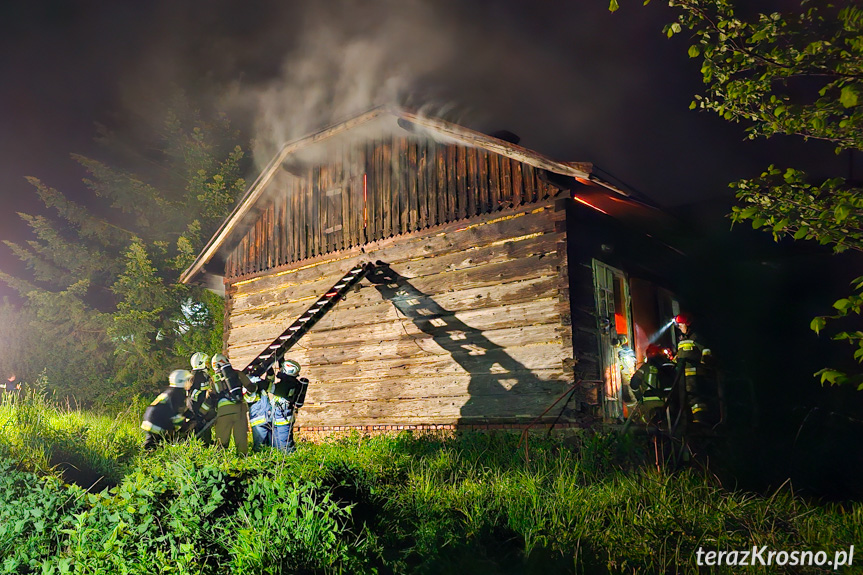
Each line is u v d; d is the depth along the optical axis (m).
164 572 4.30
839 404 12.11
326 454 8.07
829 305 14.00
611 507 6.15
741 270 14.72
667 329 13.30
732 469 8.59
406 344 11.90
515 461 8.31
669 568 4.86
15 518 4.98
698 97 6.19
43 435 8.22
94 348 24.64
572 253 10.38
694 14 5.82
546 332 10.13
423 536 5.45
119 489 5.27
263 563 4.44
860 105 5.23
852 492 7.86
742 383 11.48
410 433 10.57
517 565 4.91
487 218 11.19
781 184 6.05
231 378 8.70
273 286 14.60
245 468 6.11
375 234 12.81
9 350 22.06
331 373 12.95
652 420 9.59
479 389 10.74
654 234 12.59
